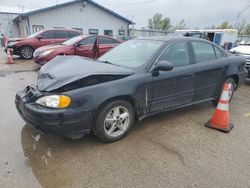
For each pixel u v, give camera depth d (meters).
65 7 19.17
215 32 19.41
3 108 4.29
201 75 3.85
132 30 23.19
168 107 3.58
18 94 3.11
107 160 2.65
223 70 4.23
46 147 2.91
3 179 2.30
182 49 3.67
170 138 3.22
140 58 3.42
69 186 2.22
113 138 3.04
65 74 2.86
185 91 3.70
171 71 3.42
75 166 2.53
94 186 2.23
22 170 2.45
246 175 2.44
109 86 2.81
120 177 2.37
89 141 3.08
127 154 2.79
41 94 2.64
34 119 2.59
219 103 3.54
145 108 3.28
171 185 2.27
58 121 2.54
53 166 2.52
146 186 2.25
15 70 8.44
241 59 4.68
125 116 3.11
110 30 22.00
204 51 4.02
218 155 2.82
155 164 2.60
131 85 2.98
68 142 3.03
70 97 2.57
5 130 3.36
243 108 4.62
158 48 3.42
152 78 3.19
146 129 3.48
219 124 3.53
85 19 20.39
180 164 2.61
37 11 18.03
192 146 3.02
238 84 4.77
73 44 8.08
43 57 7.71
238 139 3.24
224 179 2.37
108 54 4.02
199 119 3.93
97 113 2.83
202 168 2.55
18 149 2.85
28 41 10.93
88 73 2.78
